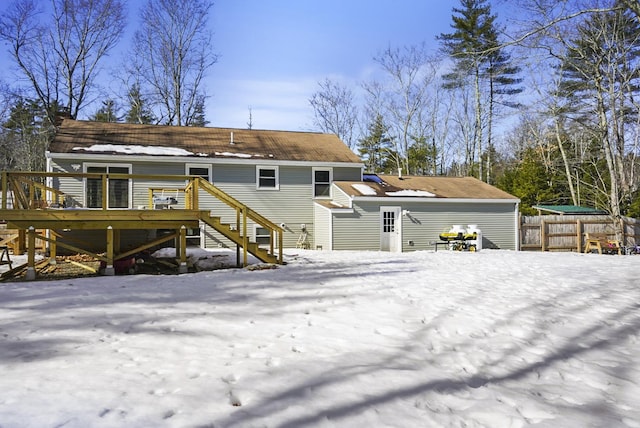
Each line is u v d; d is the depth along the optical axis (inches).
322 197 751.7
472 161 1430.9
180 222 414.3
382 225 717.3
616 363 159.2
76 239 454.9
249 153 724.0
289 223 728.3
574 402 125.0
